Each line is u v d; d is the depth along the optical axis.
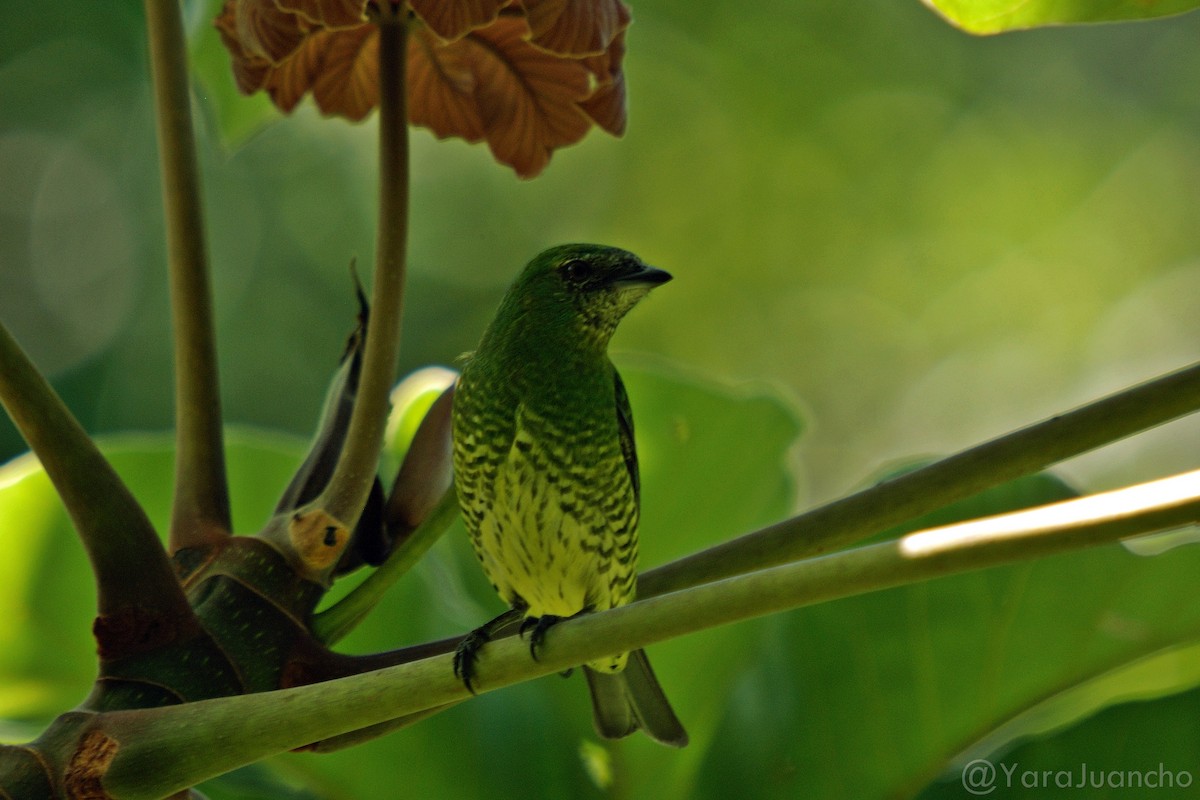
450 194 18.92
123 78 17.67
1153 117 20.05
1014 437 4.73
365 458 5.30
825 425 19.14
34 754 4.43
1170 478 3.47
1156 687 6.73
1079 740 6.09
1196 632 6.29
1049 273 19.50
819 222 19.66
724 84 19.81
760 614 3.84
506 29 5.95
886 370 19.41
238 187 17.59
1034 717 6.62
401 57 5.66
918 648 6.47
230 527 5.37
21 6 17.39
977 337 19.34
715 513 7.68
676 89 19.80
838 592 3.73
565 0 5.17
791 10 19.78
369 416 5.32
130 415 16.86
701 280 19.53
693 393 7.77
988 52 20.14
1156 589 6.28
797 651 6.57
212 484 5.38
